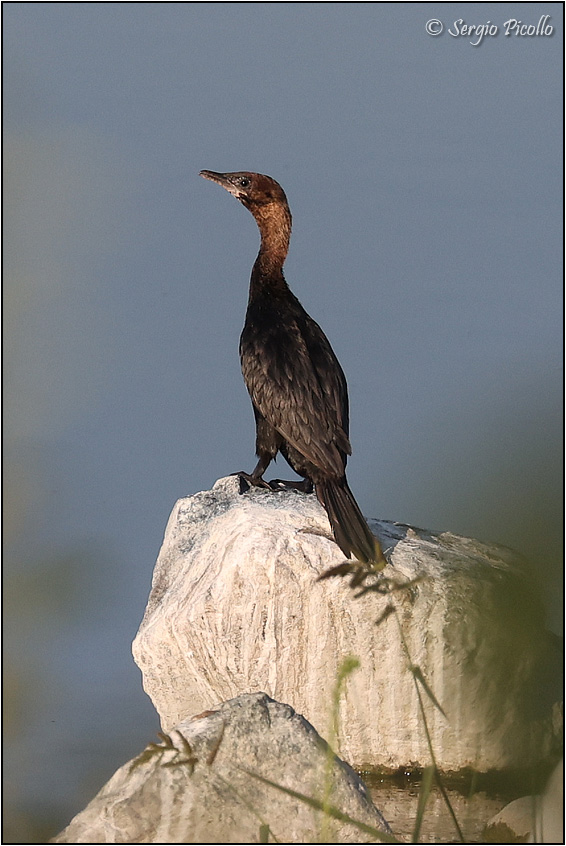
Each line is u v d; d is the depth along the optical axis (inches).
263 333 620.4
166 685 521.0
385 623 477.4
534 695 442.3
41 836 424.2
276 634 492.4
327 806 268.1
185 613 503.8
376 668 481.1
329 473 560.4
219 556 515.2
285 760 320.8
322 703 490.0
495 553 512.7
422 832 415.8
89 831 305.7
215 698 512.4
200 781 312.2
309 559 494.9
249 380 613.0
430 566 491.2
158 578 562.9
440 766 471.8
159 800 309.1
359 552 494.3
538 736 441.1
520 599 251.8
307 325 634.2
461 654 463.5
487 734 461.1
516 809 406.0
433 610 474.0
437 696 470.3
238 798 311.4
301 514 527.2
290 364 598.9
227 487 613.0
